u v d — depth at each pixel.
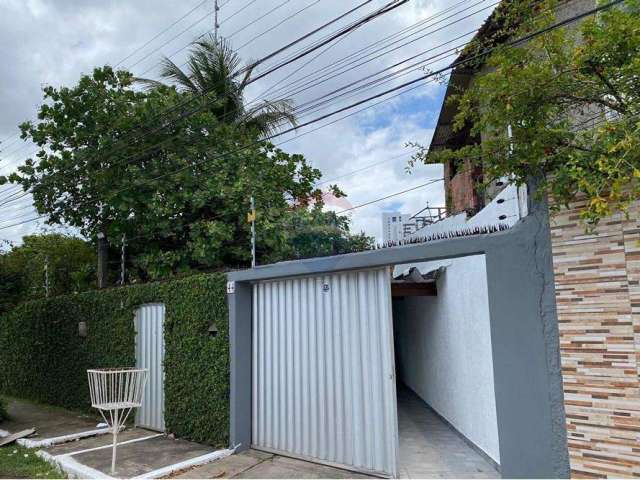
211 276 7.14
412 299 10.92
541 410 4.20
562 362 4.15
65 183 10.84
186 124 11.16
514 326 4.40
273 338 6.67
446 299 7.79
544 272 4.30
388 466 5.33
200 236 10.66
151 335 8.26
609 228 4.02
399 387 11.96
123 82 11.20
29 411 9.99
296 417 6.24
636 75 3.66
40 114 10.61
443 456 6.17
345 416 5.77
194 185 10.96
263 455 6.38
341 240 11.66
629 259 3.91
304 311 6.35
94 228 11.64
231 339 6.78
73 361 9.85
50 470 6.12
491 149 4.32
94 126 10.73
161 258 10.82
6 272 11.29
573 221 4.20
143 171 10.76
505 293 4.47
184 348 7.36
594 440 3.94
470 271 6.49
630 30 3.61
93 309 9.45
